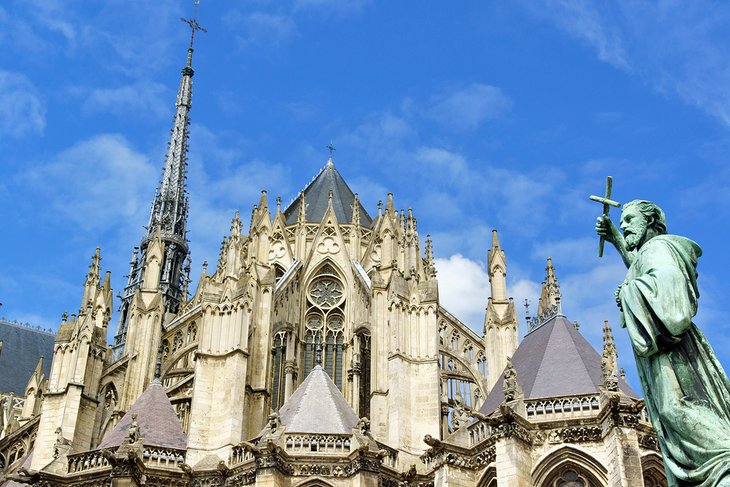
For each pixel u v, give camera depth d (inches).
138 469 2337.6
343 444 2314.2
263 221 3353.8
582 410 2021.4
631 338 794.8
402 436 2559.1
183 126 5910.4
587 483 1946.4
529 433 2004.2
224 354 2741.1
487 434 2159.2
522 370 2322.8
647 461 1915.6
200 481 2417.6
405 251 2933.1
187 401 2945.4
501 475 1955.0
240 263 2960.1
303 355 3302.2
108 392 3046.3
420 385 2674.7
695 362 776.3
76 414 2802.7
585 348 2287.2
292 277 3353.8
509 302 3065.9
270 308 2977.4
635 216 890.1
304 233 3567.9
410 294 2800.2
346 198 3956.7
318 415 2409.0
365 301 3297.2
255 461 2263.8
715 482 707.4
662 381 768.9
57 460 2445.9
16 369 5044.3
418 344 2733.8
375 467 2249.0
